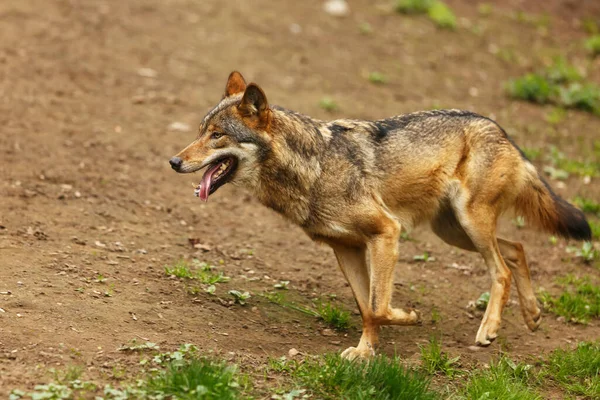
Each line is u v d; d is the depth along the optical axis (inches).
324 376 733.9
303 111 1604.3
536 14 2546.8
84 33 1804.9
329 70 1887.3
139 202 1187.3
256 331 876.0
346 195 847.7
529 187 947.3
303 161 841.5
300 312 950.4
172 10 2046.0
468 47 2190.0
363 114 1648.6
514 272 968.9
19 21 1784.0
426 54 2095.2
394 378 733.3
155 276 948.0
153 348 753.0
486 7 2519.7
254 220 1226.6
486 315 913.5
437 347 855.7
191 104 1590.8
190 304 898.1
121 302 857.5
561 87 1985.7
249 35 2001.7
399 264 1147.3
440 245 1227.9
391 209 899.4
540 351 927.7
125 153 1338.6
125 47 1788.9
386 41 2129.7
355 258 891.4
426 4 2368.4
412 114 930.7
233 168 845.2
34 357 700.0
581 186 1469.0
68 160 1264.8
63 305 815.7
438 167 901.8
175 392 663.8
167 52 1813.5
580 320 1018.7
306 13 2215.8
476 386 769.6
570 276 1138.7
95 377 681.6
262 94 816.9
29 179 1168.2
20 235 979.3
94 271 920.3
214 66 1796.3
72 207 1111.0
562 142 1676.9
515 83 1914.4
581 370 861.8
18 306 792.3
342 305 992.2
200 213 1206.9
